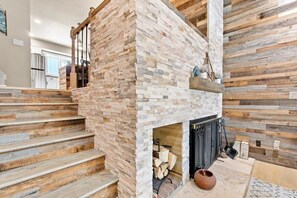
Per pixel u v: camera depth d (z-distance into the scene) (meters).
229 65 3.46
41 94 2.24
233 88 3.41
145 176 1.52
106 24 1.77
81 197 1.34
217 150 3.12
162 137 2.27
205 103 2.65
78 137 1.85
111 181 1.57
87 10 4.75
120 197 1.60
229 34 3.45
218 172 2.51
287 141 2.82
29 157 1.51
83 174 1.63
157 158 2.00
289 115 2.80
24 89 2.08
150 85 1.54
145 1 1.47
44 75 7.05
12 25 3.74
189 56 2.16
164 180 2.04
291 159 2.79
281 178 2.46
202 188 2.03
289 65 2.79
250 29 3.20
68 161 1.58
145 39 1.47
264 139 3.05
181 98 2.00
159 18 1.64
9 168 1.40
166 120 1.75
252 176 2.52
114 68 1.65
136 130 1.42
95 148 1.97
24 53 3.96
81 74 2.86
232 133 3.41
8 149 1.39
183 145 2.09
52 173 1.42
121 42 1.55
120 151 1.59
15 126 1.62
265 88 3.04
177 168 2.14
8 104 1.78
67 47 7.75
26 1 4.00
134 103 1.42
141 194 1.48
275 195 2.04
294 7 2.73
